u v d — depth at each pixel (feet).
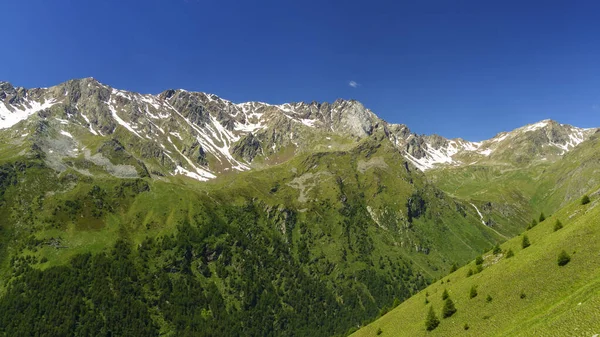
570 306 219.61
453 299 367.25
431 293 454.81
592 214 318.86
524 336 217.97
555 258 299.58
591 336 170.91
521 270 321.73
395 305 554.87
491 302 312.50
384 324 448.65
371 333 443.73
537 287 284.41
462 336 295.69
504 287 317.63
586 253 274.98
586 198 394.11
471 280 389.60
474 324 299.99
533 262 318.45
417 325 374.22
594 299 200.64
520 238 440.45
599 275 239.91
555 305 240.12
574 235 306.35
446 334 314.96
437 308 376.48
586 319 187.32
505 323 270.46
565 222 387.75
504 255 412.16
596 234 285.43
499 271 353.72
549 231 393.50
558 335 191.72
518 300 288.10
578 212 384.47
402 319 424.87
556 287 266.98
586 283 243.19
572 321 195.42
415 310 425.69
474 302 331.57
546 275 289.12
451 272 526.16
